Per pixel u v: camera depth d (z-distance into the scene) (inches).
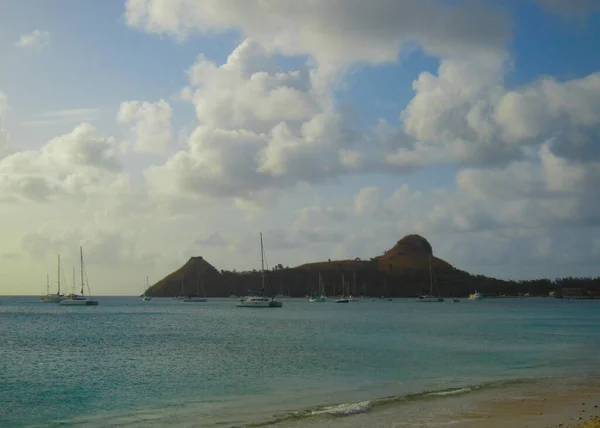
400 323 4050.2
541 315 5639.8
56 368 1590.8
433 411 959.6
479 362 1686.8
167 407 1060.5
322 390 1223.5
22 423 946.7
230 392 1209.4
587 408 980.6
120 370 1541.6
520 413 938.1
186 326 3646.7
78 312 6215.6
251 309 7194.9
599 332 3048.7
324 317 5098.4
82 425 925.8
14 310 6717.5
